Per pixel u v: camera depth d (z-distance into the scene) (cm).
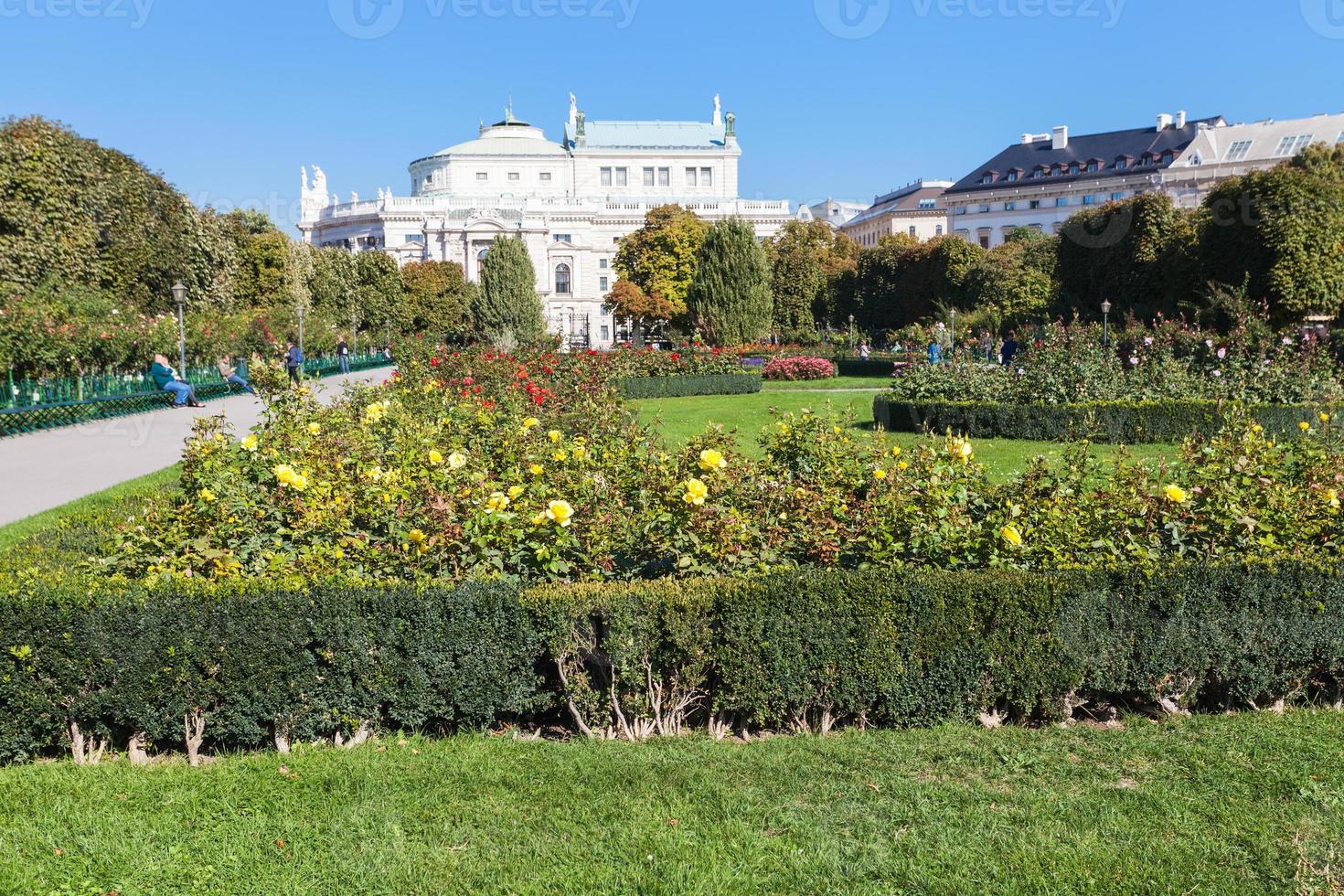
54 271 2362
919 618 478
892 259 6003
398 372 1859
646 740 475
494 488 561
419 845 369
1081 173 8262
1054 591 485
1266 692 503
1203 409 1426
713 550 518
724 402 2286
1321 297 2888
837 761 442
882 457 626
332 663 459
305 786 417
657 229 6206
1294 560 509
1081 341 1620
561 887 341
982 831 375
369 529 557
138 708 446
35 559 537
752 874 347
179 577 485
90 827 381
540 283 8175
